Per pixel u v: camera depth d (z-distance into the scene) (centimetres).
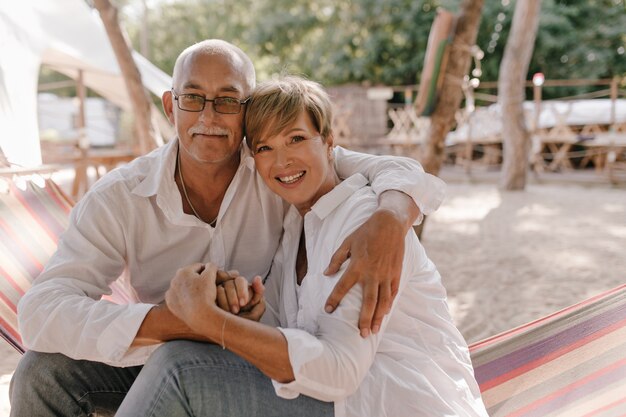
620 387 185
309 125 179
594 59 1758
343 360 145
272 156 180
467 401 164
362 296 151
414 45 1844
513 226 754
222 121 189
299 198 183
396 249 157
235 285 156
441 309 177
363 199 174
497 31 1606
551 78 1811
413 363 162
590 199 972
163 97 210
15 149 448
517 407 188
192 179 203
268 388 150
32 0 650
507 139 1098
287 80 183
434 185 183
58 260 185
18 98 508
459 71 586
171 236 202
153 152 209
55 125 1742
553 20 1719
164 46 2397
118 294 236
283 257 201
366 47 1816
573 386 191
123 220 194
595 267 543
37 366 178
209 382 148
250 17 2155
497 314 424
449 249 632
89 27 734
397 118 1436
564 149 1309
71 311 167
